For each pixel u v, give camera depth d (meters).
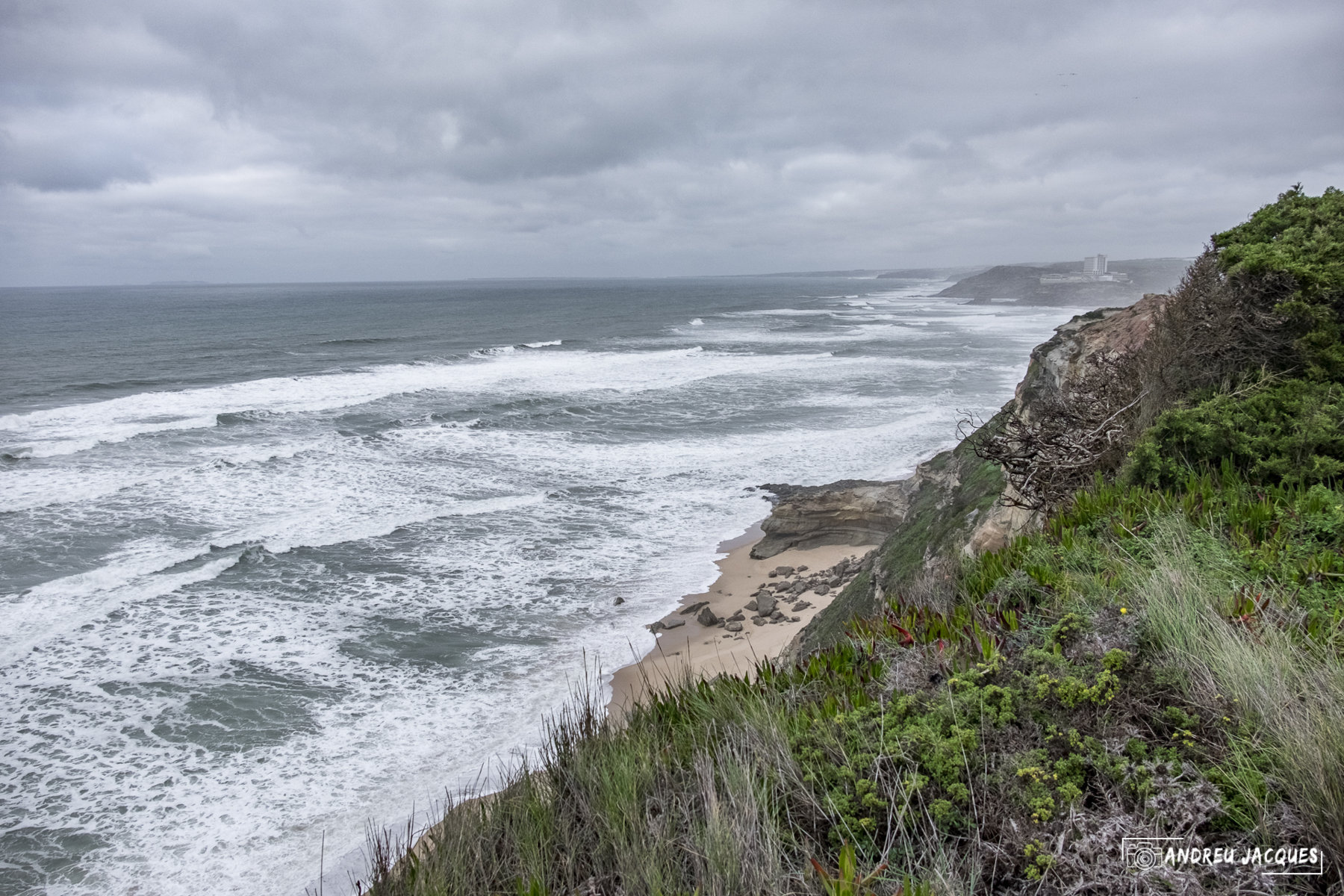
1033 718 3.41
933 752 3.24
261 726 12.52
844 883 2.64
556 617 16.44
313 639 15.42
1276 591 4.14
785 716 3.91
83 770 11.47
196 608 16.78
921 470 16.30
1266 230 8.05
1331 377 6.28
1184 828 2.83
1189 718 3.25
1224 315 6.93
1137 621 3.90
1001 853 2.82
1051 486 6.98
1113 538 5.25
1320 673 3.26
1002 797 3.04
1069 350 11.59
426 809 10.20
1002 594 4.73
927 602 5.31
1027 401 11.81
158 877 9.47
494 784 10.67
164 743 12.09
